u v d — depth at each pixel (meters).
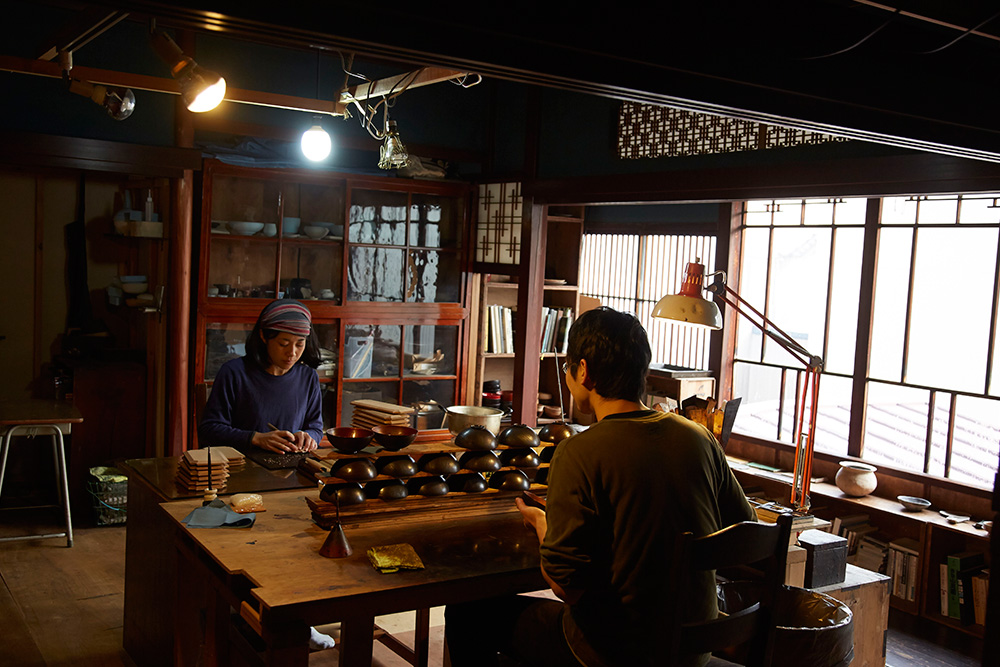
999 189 3.10
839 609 2.13
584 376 1.83
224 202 4.91
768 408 4.90
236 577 2.03
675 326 5.45
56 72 3.70
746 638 1.76
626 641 1.68
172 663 2.68
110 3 1.24
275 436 3.04
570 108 5.29
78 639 3.24
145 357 5.07
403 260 5.56
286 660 1.81
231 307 4.95
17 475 5.17
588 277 6.19
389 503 2.34
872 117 2.04
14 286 5.07
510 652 1.96
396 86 3.99
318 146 4.25
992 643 1.73
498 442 2.57
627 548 1.67
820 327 4.65
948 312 4.12
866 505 4.16
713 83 1.79
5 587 3.72
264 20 1.31
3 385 5.09
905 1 1.59
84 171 5.16
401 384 5.60
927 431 4.22
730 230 4.94
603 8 1.59
